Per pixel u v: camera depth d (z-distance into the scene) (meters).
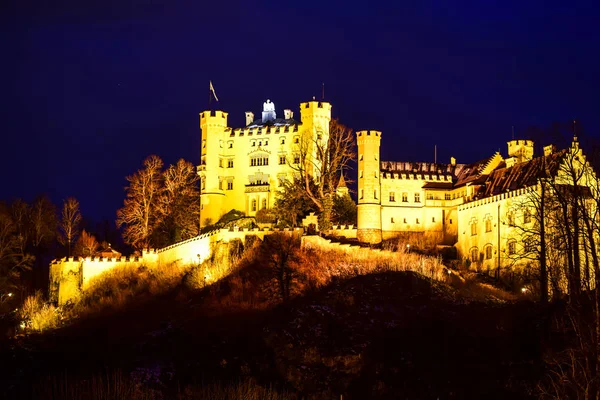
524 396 67.56
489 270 107.31
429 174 125.62
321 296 92.38
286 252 103.38
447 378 73.75
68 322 103.50
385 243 116.62
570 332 69.12
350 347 81.38
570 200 74.38
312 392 77.25
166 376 79.69
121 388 73.88
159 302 103.50
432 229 123.50
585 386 60.16
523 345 73.69
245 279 102.31
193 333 89.19
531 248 87.69
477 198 115.00
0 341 91.06
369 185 120.81
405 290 91.94
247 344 85.25
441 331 81.62
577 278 66.06
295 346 82.75
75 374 78.88
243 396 74.12
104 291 114.00
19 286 122.31
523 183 106.31
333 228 119.50
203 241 115.62
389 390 74.62
